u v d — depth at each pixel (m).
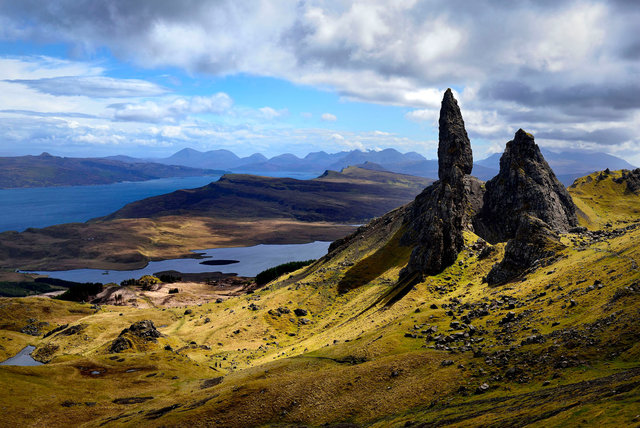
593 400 50.91
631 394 47.81
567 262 137.75
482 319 114.69
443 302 149.75
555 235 169.88
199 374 163.12
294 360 126.88
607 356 67.81
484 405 67.12
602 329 76.69
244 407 97.38
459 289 190.62
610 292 91.25
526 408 58.38
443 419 66.75
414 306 178.62
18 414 118.31
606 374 60.97
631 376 54.91
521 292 127.25
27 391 133.62
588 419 45.19
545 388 65.06
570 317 90.31
